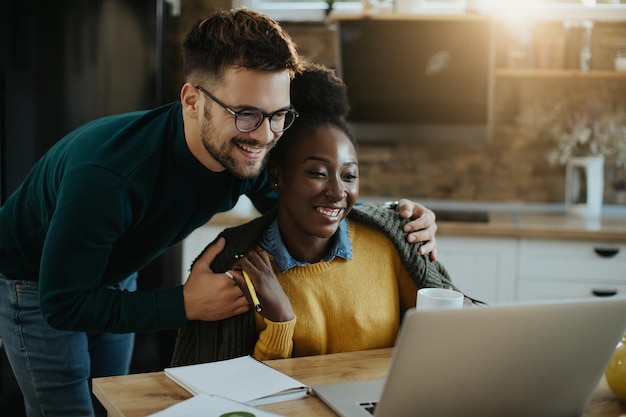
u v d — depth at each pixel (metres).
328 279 1.63
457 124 3.59
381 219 1.73
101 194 1.51
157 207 1.67
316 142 1.55
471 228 3.17
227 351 1.55
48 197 1.75
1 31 3.01
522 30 3.52
